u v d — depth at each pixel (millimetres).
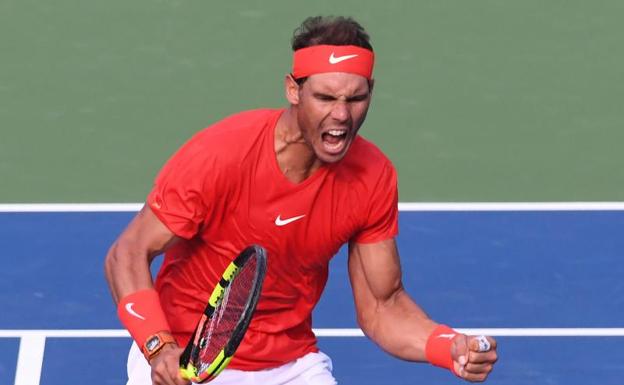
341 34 26000
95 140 48125
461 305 41250
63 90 50250
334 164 27984
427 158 47562
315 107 26141
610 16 53906
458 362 27578
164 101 49875
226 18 53250
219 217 28156
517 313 41000
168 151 47750
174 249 29438
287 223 28203
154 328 26969
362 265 29359
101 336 39844
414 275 42250
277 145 27609
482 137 48531
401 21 53312
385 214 28875
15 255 42688
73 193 45656
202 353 26000
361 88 26078
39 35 52562
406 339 28922
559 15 53812
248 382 30250
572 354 39406
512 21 53500
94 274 42062
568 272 42500
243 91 50281
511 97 50312
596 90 50688
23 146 47719
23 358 38938
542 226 44344
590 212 45062
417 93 50281
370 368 38875
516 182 46500
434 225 44281
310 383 30656
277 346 30141
